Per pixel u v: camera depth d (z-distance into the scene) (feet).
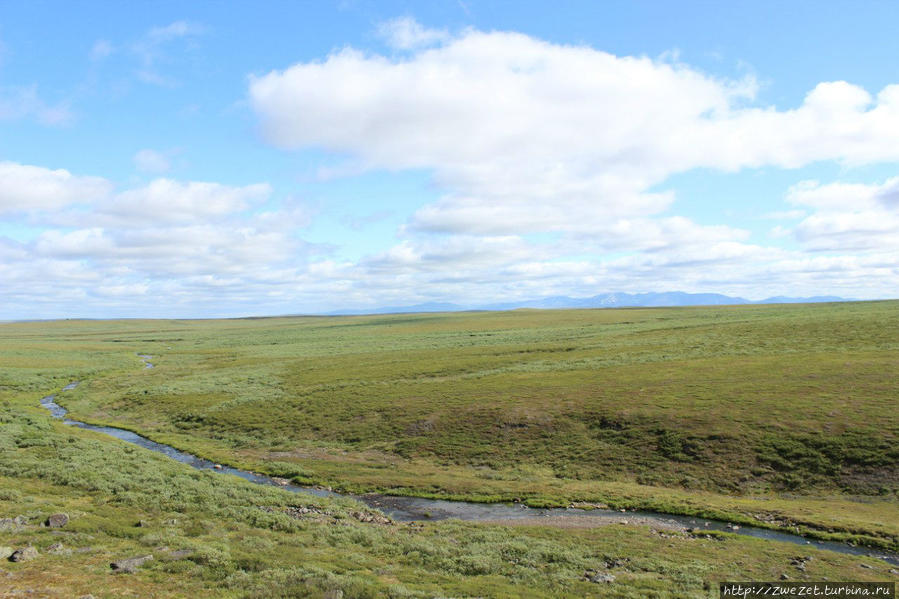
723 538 85.51
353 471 135.95
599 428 152.35
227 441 171.94
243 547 70.13
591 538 85.15
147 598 50.14
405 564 70.64
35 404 233.35
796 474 115.34
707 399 160.86
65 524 72.84
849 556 76.07
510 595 58.13
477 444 152.46
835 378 169.17
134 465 120.88
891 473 108.06
